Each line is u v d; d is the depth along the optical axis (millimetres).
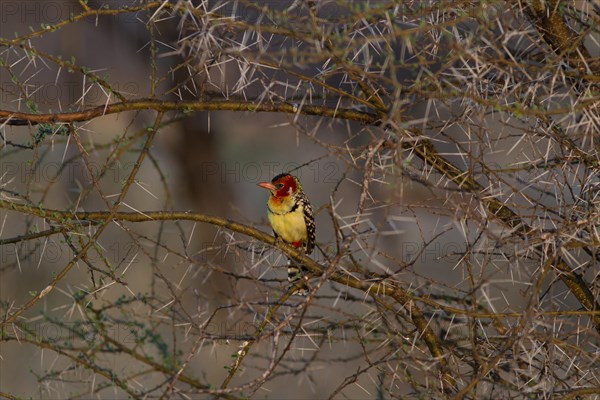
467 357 8836
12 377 18312
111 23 20297
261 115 23547
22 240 8609
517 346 7805
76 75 20422
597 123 7574
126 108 8969
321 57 7070
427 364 8070
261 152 24031
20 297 21047
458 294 9234
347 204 23547
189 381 8977
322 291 12680
